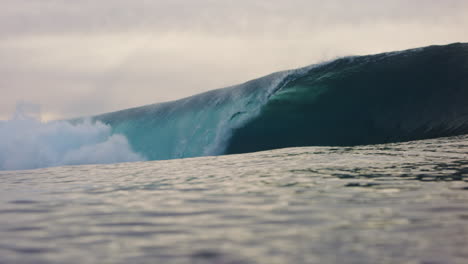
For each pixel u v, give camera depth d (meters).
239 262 3.99
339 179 8.55
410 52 23.73
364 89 22.33
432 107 20.75
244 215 5.78
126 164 13.68
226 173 10.14
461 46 23.16
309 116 21.89
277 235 4.79
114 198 7.43
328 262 3.94
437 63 22.31
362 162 11.14
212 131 22.73
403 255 4.07
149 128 24.05
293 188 7.70
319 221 5.35
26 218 5.99
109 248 4.49
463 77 21.16
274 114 22.39
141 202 6.96
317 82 23.34
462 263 3.85
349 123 21.31
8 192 8.48
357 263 3.90
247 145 21.67
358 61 24.17
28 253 4.40
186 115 23.67
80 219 5.85
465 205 6.02
